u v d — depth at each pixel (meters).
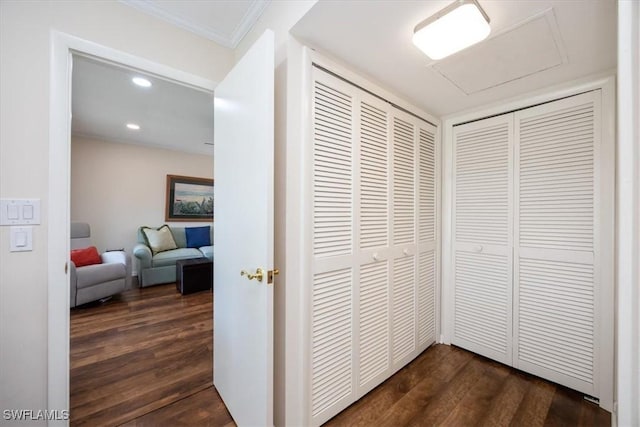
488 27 1.06
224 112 1.50
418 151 1.96
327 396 1.34
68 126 1.23
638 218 0.47
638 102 0.48
